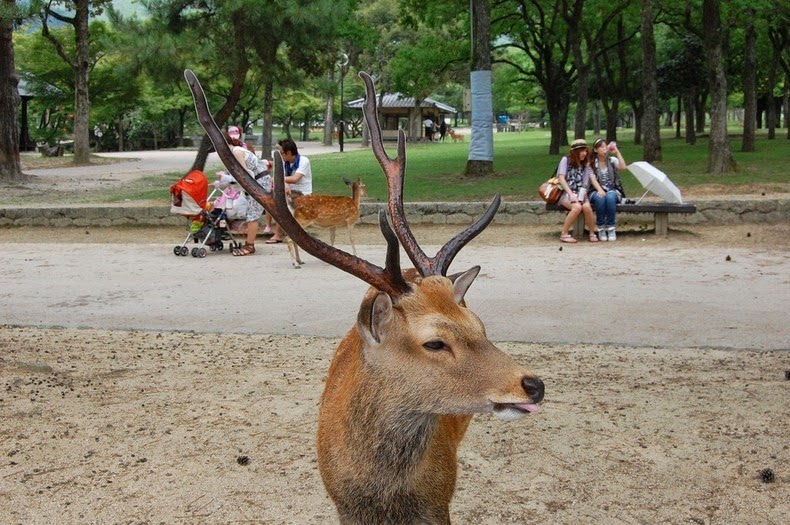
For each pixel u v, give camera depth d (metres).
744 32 25.95
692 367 6.23
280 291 9.27
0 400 5.67
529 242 12.47
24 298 9.07
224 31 21.25
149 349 6.98
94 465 4.65
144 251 12.41
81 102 33.41
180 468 4.61
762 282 9.18
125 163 35.12
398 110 59.56
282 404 5.57
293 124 98.81
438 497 3.17
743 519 3.98
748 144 26.02
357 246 12.57
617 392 5.70
